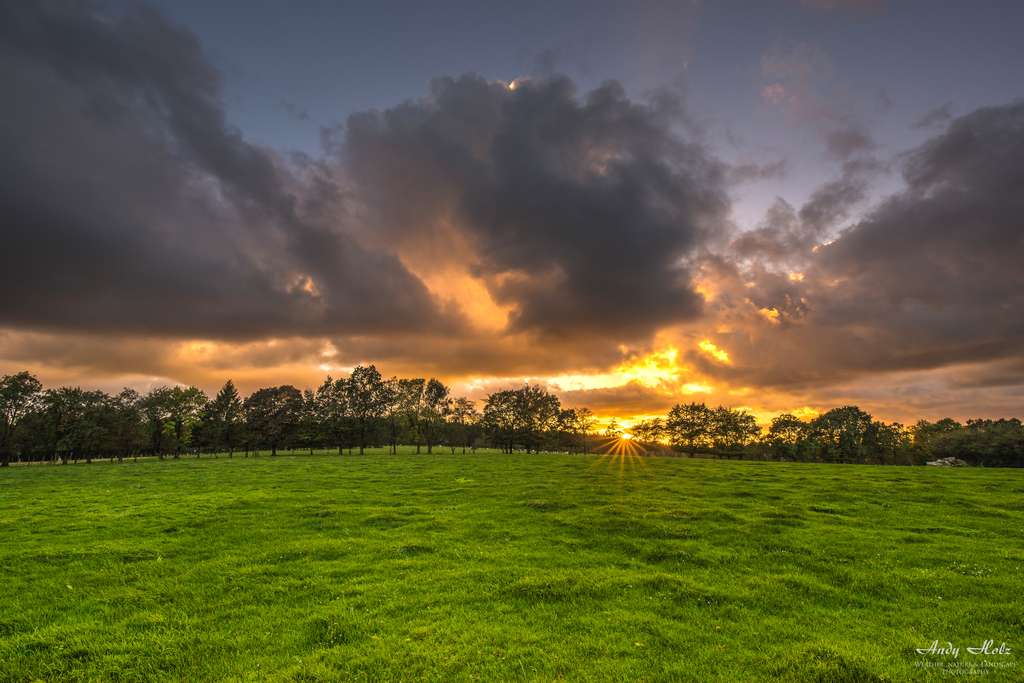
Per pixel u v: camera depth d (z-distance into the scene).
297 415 116.81
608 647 9.16
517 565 14.66
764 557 15.29
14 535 19.89
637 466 52.50
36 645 9.62
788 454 100.06
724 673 8.13
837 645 9.06
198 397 115.44
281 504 27.38
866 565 14.39
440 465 59.69
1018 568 13.81
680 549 16.14
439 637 9.71
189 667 8.77
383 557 15.84
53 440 97.38
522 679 8.02
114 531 20.44
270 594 12.49
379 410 115.94
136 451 114.31
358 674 8.27
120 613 11.41
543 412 117.00
